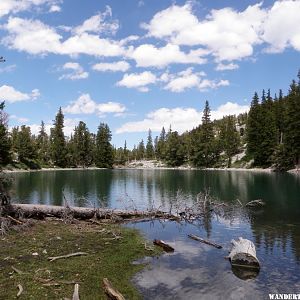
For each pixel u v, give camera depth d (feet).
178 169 463.01
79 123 519.19
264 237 69.56
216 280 46.26
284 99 416.87
